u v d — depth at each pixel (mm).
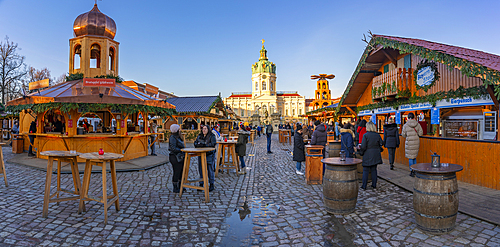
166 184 7109
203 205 5402
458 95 8383
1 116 22188
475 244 3543
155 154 12297
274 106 91938
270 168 9734
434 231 3873
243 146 8664
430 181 3896
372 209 5023
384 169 8570
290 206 5328
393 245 3596
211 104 24578
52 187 6555
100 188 6539
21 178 7438
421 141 8273
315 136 8070
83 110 9664
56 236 3832
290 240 3816
